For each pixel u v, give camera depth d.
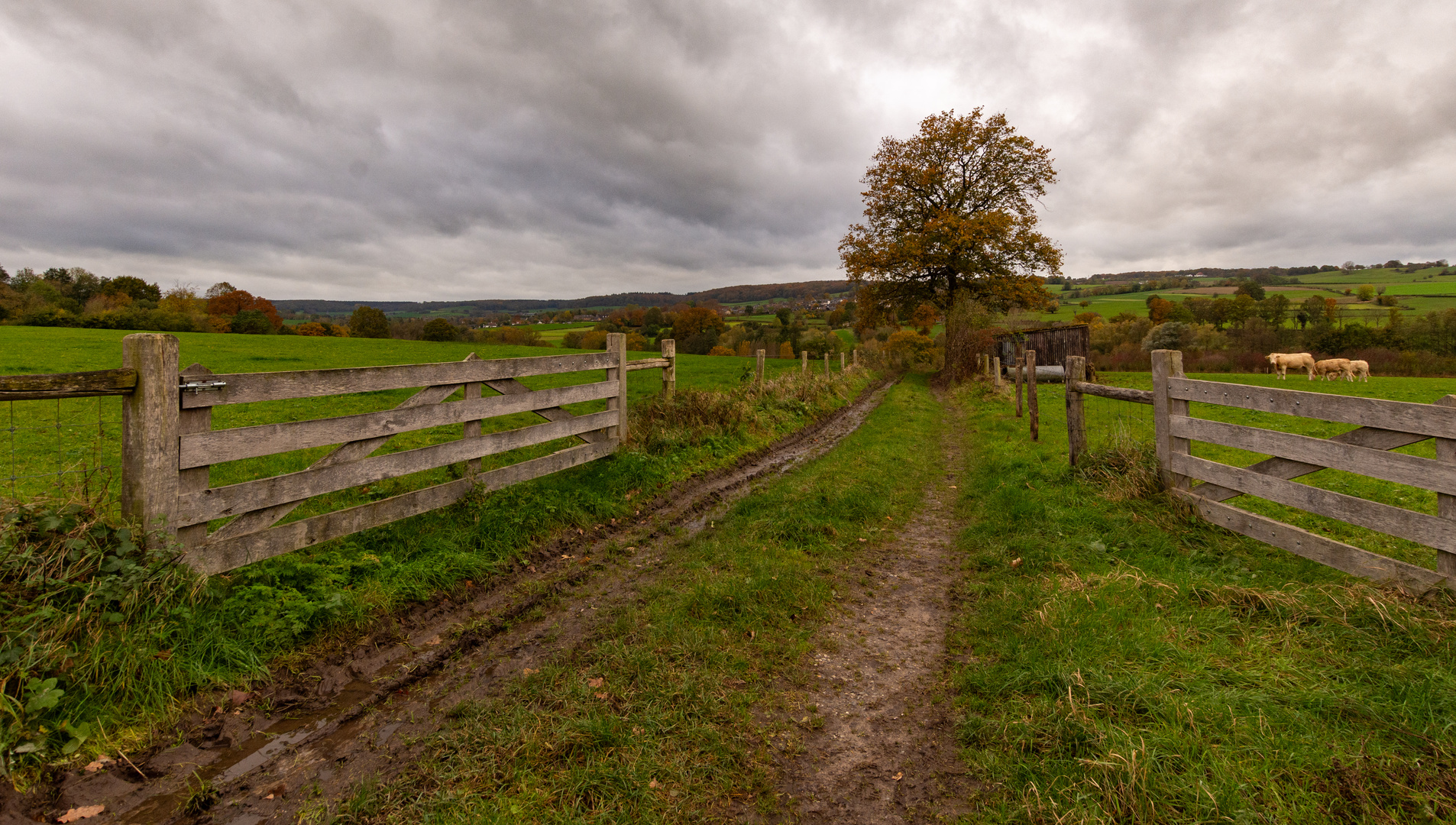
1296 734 2.81
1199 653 3.53
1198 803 2.43
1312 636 3.65
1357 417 4.34
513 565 5.48
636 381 20.67
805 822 2.63
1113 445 7.59
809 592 4.90
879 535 6.54
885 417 15.81
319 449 8.88
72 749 2.88
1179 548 5.26
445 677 3.83
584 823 2.57
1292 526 5.38
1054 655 3.65
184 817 2.66
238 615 3.89
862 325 37.34
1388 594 3.93
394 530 5.55
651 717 3.27
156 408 3.79
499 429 11.11
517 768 2.91
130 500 3.83
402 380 5.48
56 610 3.21
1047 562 5.21
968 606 4.75
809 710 3.45
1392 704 2.96
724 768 2.93
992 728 3.12
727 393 13.31
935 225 28.48
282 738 3.23
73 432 8.73
